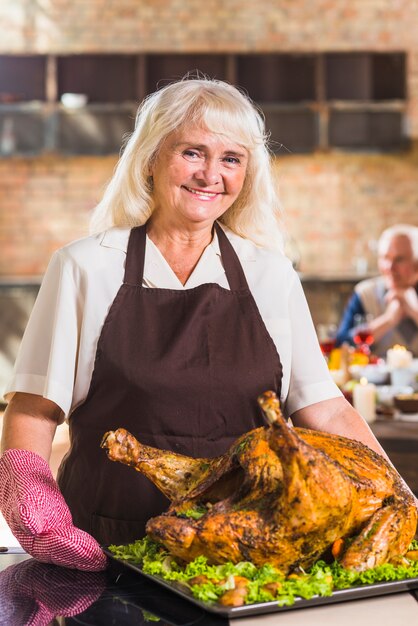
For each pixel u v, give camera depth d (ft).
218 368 5.74
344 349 13.24
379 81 29.32
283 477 3.95
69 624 3.84
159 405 5.66
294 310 6.20
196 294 5.85
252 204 6.25
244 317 5.91
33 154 28.53
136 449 4.54
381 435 9.84
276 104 29.09
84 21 28.89
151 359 5.69
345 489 4.00
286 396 6.16
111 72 29.19
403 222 29.04
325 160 29.01
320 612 3.91
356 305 16.74
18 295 25.66
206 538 4.07
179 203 5.83
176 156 5.76
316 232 29.04
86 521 5.83
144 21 28.99
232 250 6.18
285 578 4.15
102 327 5.80
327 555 4.24
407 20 29.04
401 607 3.97
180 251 6.09
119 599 4.15
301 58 29.32
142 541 4.77
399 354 13.97
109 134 28.86
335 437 4.58
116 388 5.71
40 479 4.85
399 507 4.28
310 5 29.01
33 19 28.86
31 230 29.01
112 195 6.25
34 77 29.25
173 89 5.81
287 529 4.00
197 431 5.71
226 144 5.72
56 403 5.71
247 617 3.85
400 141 29.04
